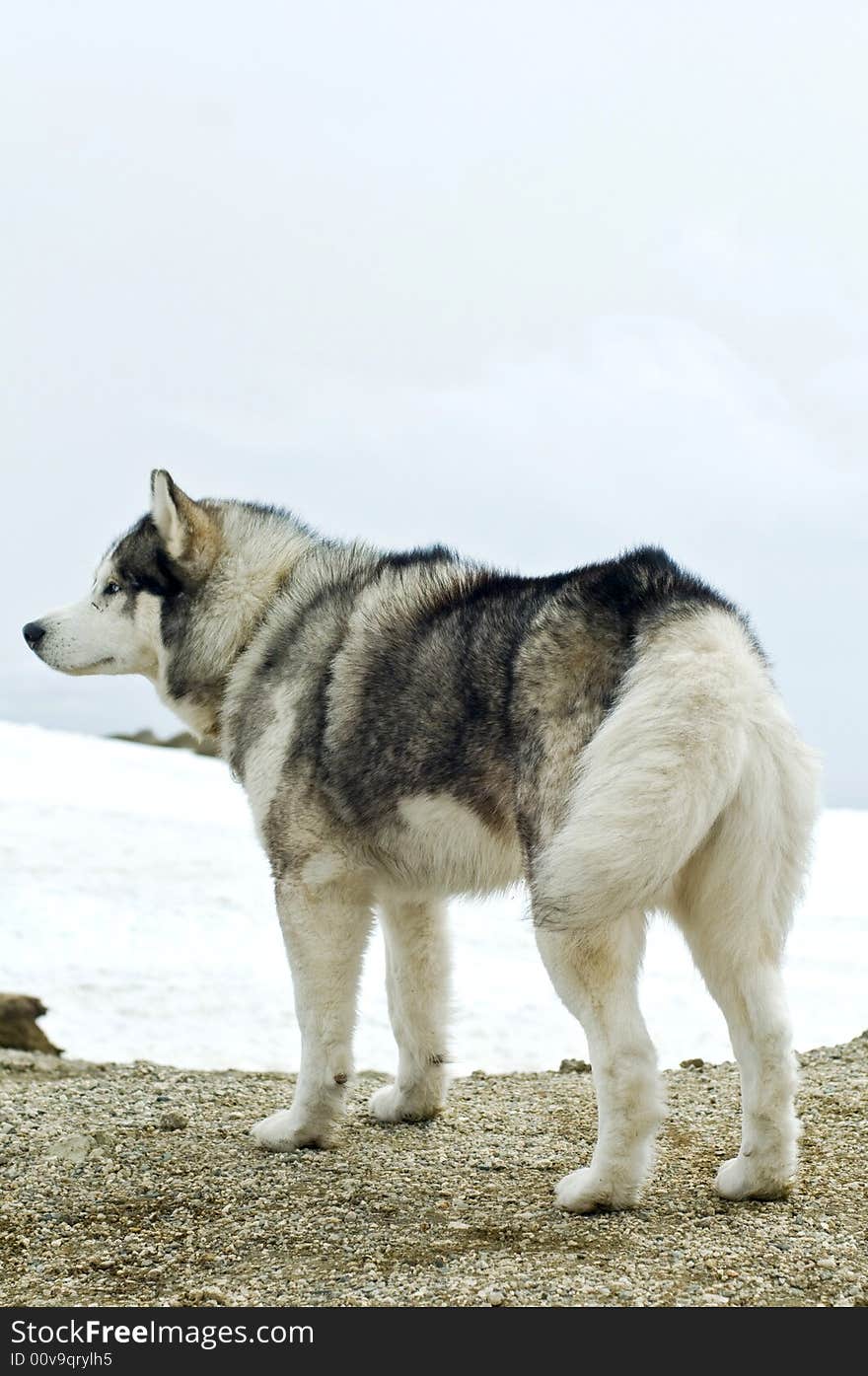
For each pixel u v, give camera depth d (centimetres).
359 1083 738
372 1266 428
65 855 2738
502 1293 393
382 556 593
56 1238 472
